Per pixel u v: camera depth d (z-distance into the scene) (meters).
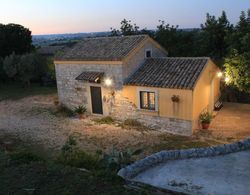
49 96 28.84
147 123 18.22
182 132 16.78
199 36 27.70
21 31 43.06
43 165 9.27
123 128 18.20
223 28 25.25
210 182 7.99
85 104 21.36
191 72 17.27
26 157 10.01
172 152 9.85
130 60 18.91
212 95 20.09
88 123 19.52
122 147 15.02
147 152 14.14
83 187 7.57
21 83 37.53
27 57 33.97
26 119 21.34
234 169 8.77
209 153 9.86
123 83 18.59
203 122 16.97
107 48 20.36
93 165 9.95
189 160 9.59
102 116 20.47
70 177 8.22
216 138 15.68
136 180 8.06
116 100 19.36
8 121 21.06
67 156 10.92
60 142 16.16
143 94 18.09
